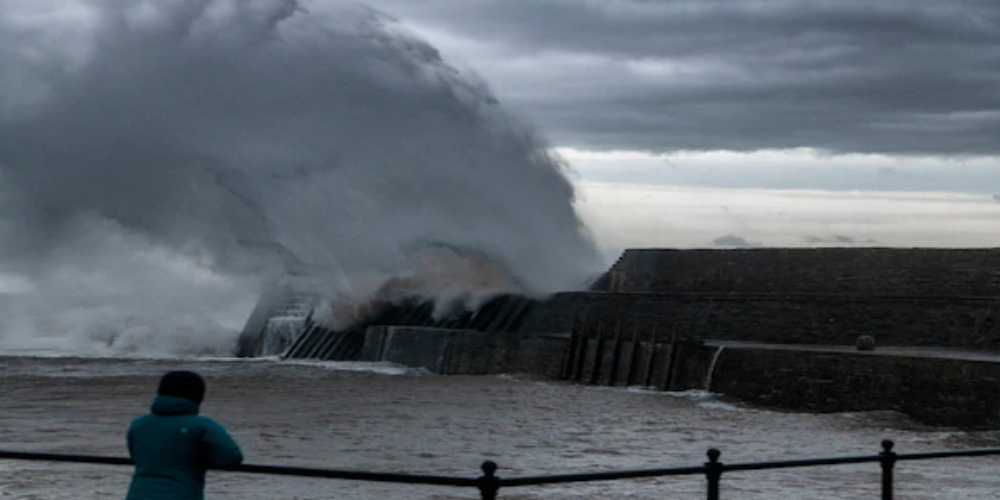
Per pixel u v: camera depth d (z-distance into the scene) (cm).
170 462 826
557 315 4997
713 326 4456
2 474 2070
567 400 3759
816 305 4275
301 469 916
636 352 4247
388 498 1922
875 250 4566
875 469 2267
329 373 4556
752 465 1038
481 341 4712
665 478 2136
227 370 4612
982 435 2967
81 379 4166
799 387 3556
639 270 5122
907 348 3962
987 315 3900
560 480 934
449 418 3241
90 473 2092
